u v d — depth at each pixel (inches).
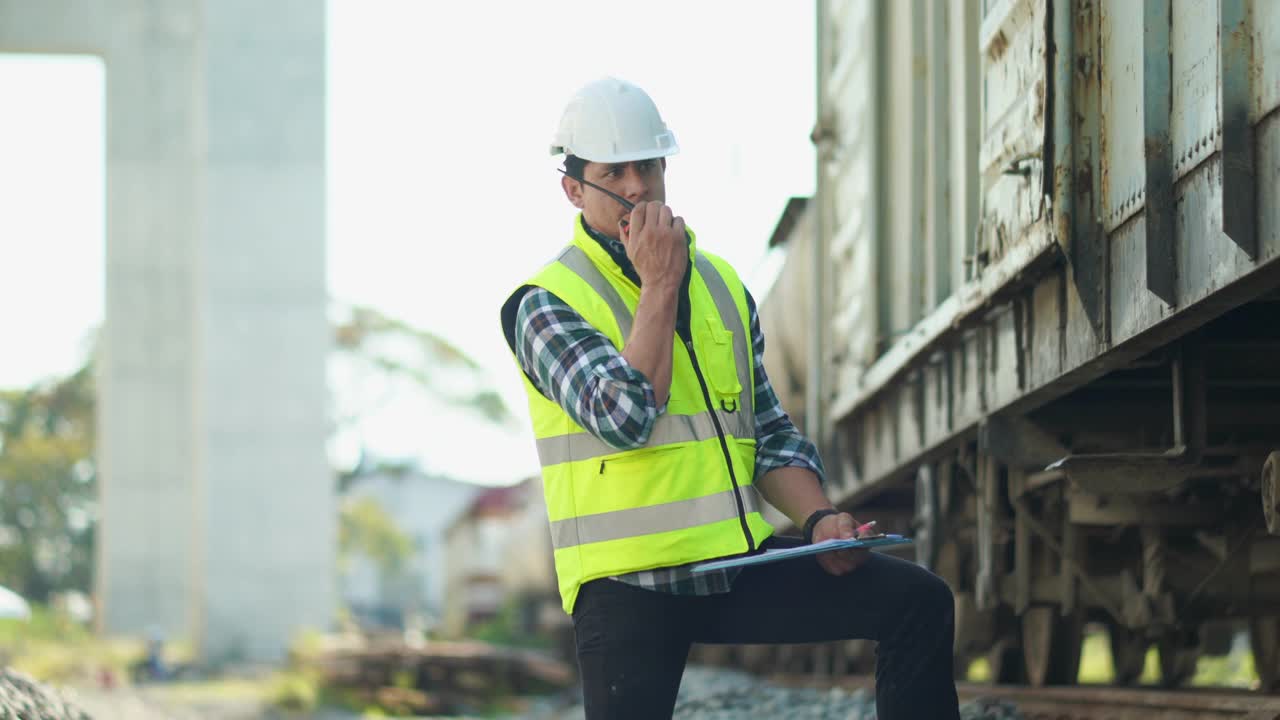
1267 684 378.6
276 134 1553.9
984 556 338.0
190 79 1609.3
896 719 151.9
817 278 435.5
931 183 315.3
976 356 292.8
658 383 144.6
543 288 154.9
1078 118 224.4
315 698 1034.7
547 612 1438.2
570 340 149.8
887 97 360.8
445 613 2874.0
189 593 1582.2
